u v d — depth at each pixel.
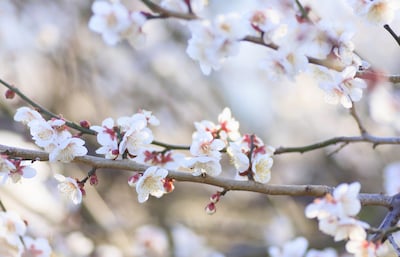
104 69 8.19
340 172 8.30
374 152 8.10
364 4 3.03
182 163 3.07
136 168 3.04
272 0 2.95
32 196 6.51
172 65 8.35
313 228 7.65
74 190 3.03
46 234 6.25
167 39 8.36
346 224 2.74
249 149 3.22
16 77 7.64
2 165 2.96
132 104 8.20
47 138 3.00
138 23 2.84
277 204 7.82
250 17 2.89
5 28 7.71
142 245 6.67
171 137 8.20
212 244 7.81
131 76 8.27
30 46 7.80
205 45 2.79
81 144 3.00
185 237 6.98
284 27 2.89
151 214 8.12
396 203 3.13
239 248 7.40
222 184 3.05
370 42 8.03
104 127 3.10
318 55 2.94
